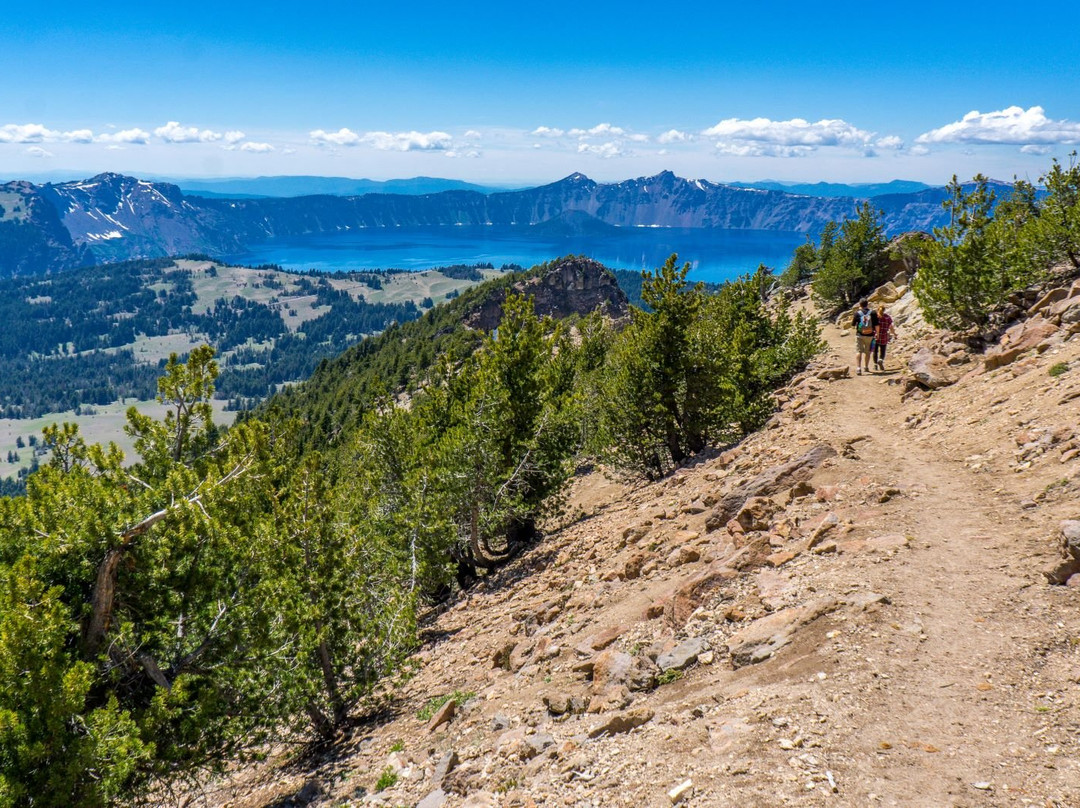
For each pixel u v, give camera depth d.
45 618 11.61
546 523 31.14
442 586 29.23
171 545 14.80
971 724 6.93
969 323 24.92
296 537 18.31
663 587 13.82
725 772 6.96
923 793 6.12
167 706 13.43
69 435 17.66
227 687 15.09
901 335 34.97
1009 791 5.96
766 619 9.98
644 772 7.55
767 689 8.34
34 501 15.64
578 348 51.41
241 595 15.76
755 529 14.36
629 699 9.77
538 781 8.39
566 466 28.83
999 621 8.55
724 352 26.50
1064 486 11.23
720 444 27.17
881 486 14.13
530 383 28.84
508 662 14.80
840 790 6.32
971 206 36.41
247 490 20.23
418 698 16.11
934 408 19.06
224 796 16.06
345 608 18.22
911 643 8.47
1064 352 17.45
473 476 26.66
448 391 34.34
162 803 15.76
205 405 19.70
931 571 10.10
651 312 26.81
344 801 11.28
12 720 10.66
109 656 13.62
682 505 19.75
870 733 7.07
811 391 26.00
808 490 15.41
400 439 28.97
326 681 17.72
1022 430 14.44
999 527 11.02
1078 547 8.81
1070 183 29.36
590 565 19.17
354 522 23.16
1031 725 6.73
